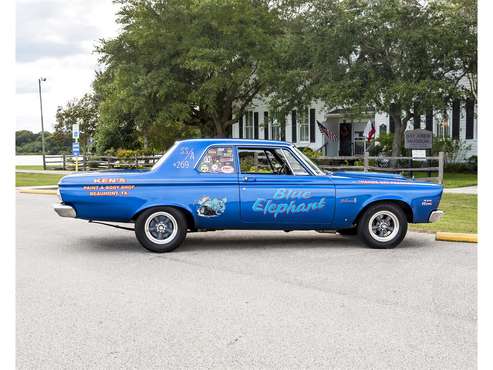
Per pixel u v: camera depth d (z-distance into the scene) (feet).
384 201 31.35
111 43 106.83
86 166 116.16
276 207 30.17
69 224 42.75
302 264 26.91
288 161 30.86
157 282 23.36
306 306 19.70
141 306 19.79
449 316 18.56
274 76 98.27
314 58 87.92
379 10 81.82
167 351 15.38
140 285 22.85
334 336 16.56
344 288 22.24
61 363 14.56
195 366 14.30
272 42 101.55
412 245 32.22
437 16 82.43
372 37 83.46
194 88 107.04
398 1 82.23
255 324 17.69
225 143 30.45
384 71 85.51
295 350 15.42
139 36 100.48
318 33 86.53
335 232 35.19
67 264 27.27
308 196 30.30
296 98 96.78
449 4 84.17
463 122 98.12
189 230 31.27
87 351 15.40
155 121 102.78
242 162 31.71
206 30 102.63
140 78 98.63
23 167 147.43
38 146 209.26
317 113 120.67
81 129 165.07
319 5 87.61
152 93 99.25
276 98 98.99
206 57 96.89
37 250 31.27
